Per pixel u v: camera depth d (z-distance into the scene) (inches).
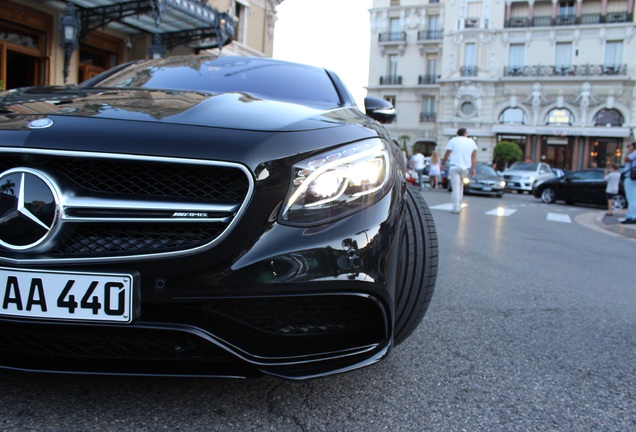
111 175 59.9
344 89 117.2
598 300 142.4
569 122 1480.1
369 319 66.6
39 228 57.4
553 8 1471.5
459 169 410.0
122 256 57.6
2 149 58.8
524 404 75.1
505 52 1518.2
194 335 59.2
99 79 117.0
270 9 774.5
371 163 68.2
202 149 60.3
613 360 95.0
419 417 69.4
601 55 1438.2
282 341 62.3
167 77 112.3
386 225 66.4
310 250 60.3
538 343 102.5
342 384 78.2
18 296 57.6
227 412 67.2
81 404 66.9
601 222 435.8
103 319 57.7
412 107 1764.3
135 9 418.0
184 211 58.8
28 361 61.2
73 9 407.8
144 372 60.4
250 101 80.1
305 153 63.4
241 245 58.9
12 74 413.7
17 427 60.5
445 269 175.3
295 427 64.7
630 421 71.4
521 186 957.2
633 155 419.2
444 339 102.0
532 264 196.2
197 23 485.1
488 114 1536.7
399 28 1771.7
